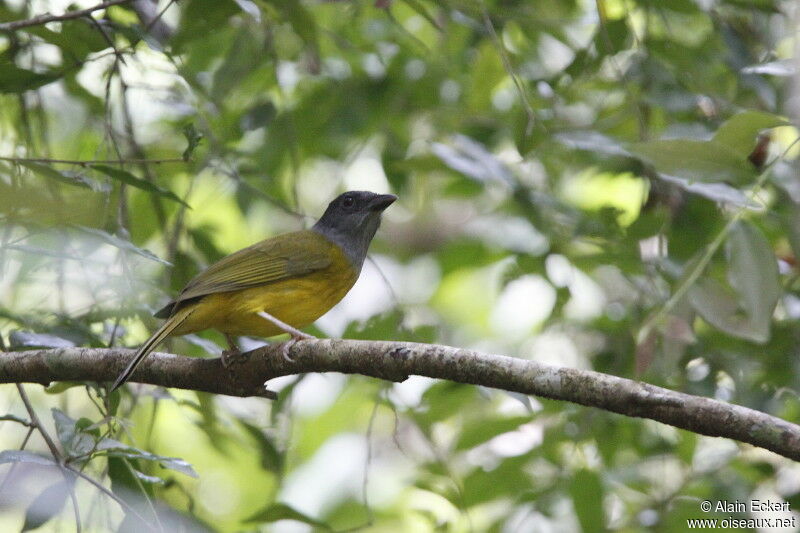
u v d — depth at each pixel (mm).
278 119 13219
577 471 10680
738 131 7527
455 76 14016
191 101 10930
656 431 11609
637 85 11789
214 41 13234
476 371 6938
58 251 7434
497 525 11281
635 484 11414
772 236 11812
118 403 8898
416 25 14867
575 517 11070
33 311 9320
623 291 13797
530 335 16266
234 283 9406
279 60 13047
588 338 12969
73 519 9125
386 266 18438
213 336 11375
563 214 12258
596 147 10562
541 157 13188
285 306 9766
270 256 9805
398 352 7246
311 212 16516
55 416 7590
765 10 11625
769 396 11031
